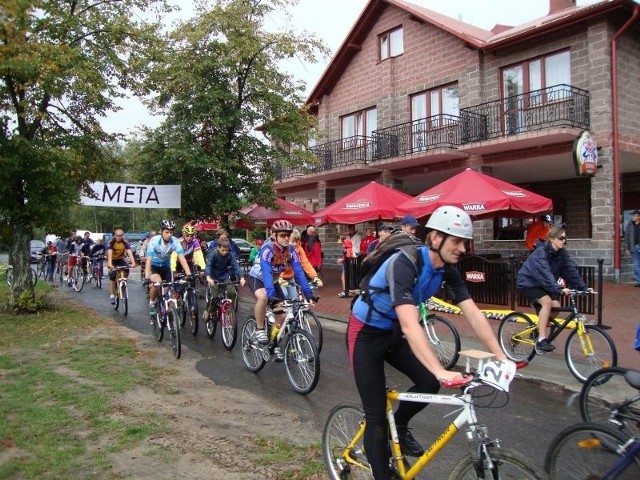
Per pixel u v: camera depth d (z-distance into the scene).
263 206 15.68
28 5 5.48
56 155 9.70
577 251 15.34
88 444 4.30
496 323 9.43
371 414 3.12
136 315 11.56
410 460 3.31
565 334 8.59
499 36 18.17
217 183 14.45
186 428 4.73
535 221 13.34
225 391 5.97
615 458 2.92
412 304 2.83
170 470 3.88
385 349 3.18
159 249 8.88
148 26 10.94
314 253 14.88
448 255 2.90
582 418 4.61
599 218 15.00
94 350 7.74
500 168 18.22
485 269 11.24
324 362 7.39
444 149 17.62
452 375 2.65
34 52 8.91
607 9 14.65
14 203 10.26
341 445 3.60
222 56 13.73
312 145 25.20
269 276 6.27
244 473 3.85
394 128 21.06
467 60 18.50
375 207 13.36
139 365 7.00
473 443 2.67
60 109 10.69
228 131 14.49
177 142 13.75
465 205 11.08
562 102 15.79
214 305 8.84
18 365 6.79
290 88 14.97
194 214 15.16
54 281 19.88
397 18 21.12
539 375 6.61
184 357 7.64
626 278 15.10
